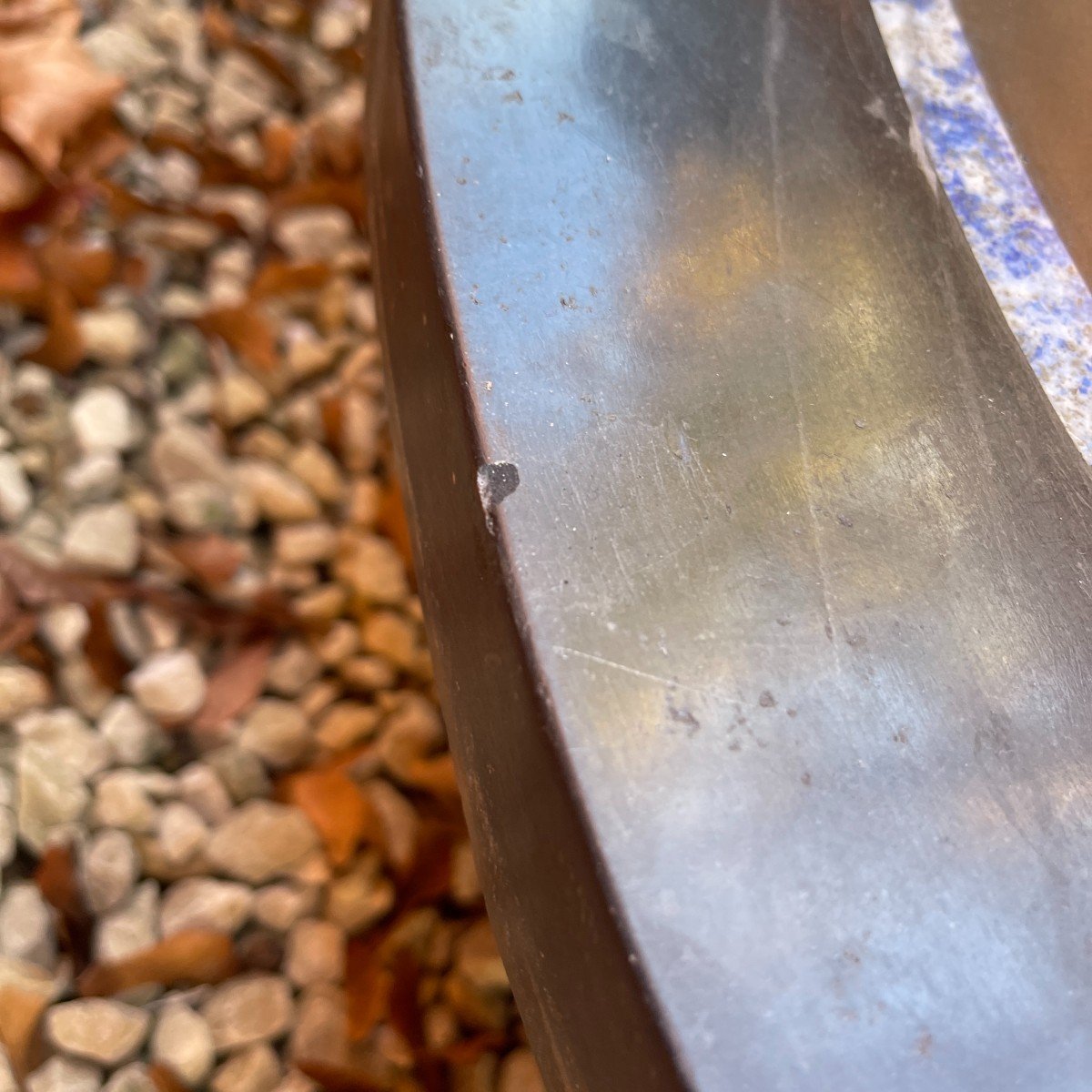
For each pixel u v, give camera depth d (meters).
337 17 0.62
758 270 0.31
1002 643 0.29
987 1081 0.25
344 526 0.51
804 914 0.26
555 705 0.26
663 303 0.30
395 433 0.35
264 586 0.48
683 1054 0.24
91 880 0.42
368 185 0.37
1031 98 0.36
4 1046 0.39
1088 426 0.32
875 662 0.28
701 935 0.25
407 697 0.48
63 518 0.46
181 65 0.57
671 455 0.29
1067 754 0.28
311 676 0.48
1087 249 0.35
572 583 0.27
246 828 0.44
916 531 0.29
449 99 0.31
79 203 0.51
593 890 0.26
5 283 0.49
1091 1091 0.25
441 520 0.31
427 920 0.45
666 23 0.33
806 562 0.28
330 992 0.43
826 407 0.30
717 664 0.27
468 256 0.30
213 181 0.56
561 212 0.31
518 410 0.29
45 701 0.44
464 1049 0.43
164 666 0.45
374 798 0.45
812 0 0.35
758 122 0.33
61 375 0.49
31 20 0.52
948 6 0.37
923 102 0.36
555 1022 0.28
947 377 0.31
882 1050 0.25
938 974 0.26
